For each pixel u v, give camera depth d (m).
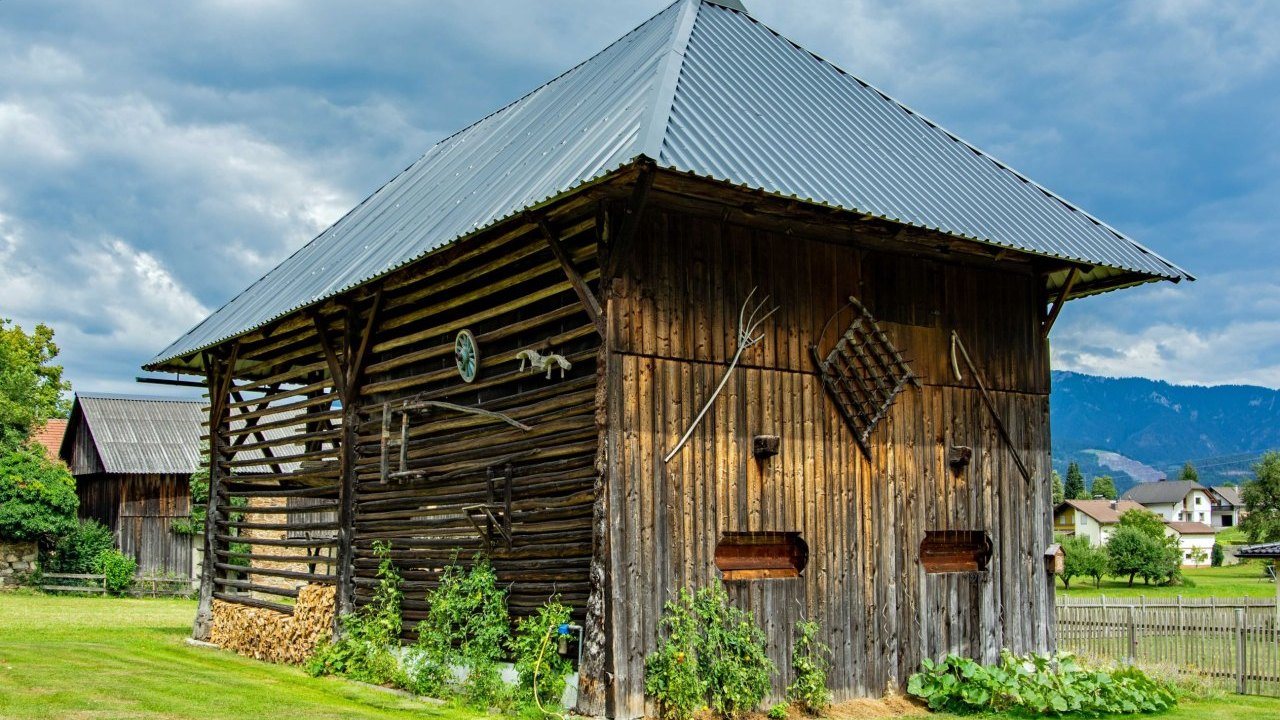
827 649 12.66
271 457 19.72
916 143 15.04
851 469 13.39
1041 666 13.95
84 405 40.66
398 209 17.39
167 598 36.16
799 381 13.02
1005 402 15.27
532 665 11.62
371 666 14.19
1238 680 16.89
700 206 12.10
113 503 39.03
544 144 13.52
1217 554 102.06
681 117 11.55
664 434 11.68
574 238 12.17
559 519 12.05
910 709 13.09
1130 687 14.23
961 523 14.45
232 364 19.50
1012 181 15.73
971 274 15.13
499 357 13.16
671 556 11.54
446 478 13.98
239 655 17.69
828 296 13.46
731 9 16.42
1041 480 15.53
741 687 11.60
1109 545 68.00
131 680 13.41
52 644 17.50
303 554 27.25
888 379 13.91
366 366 16.06
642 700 11.09
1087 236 14.80
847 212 11.70
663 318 11.81
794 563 12.84
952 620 14.16
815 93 14.80
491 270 13.45
